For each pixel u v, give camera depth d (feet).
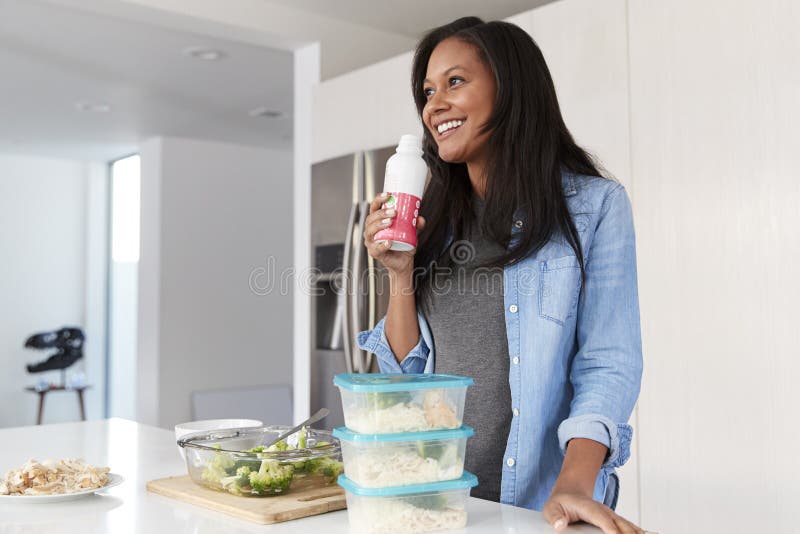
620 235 3.93
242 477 3.59
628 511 7.51
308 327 12.32
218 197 20.44
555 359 3.94
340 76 11.46
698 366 7.02
